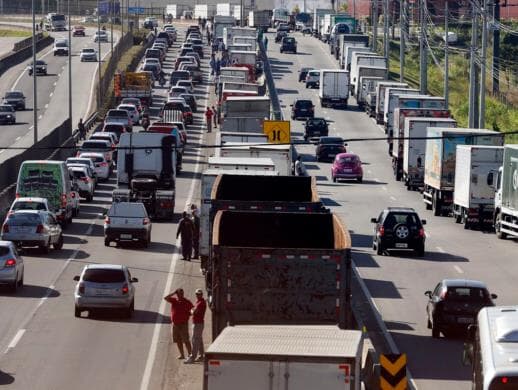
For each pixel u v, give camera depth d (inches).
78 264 3703.3
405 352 2487.7
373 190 5856.3
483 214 4692.4
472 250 4119.1
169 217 4800.7
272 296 2039.9
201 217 3430.1
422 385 2180.1
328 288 2037.4
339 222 2213.3
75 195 4886.8
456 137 5044.3
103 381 2212.1
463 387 2162.9
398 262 3809.1
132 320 2839.6
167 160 4785.9
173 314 2410.2
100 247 4082.2
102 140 6520.7
